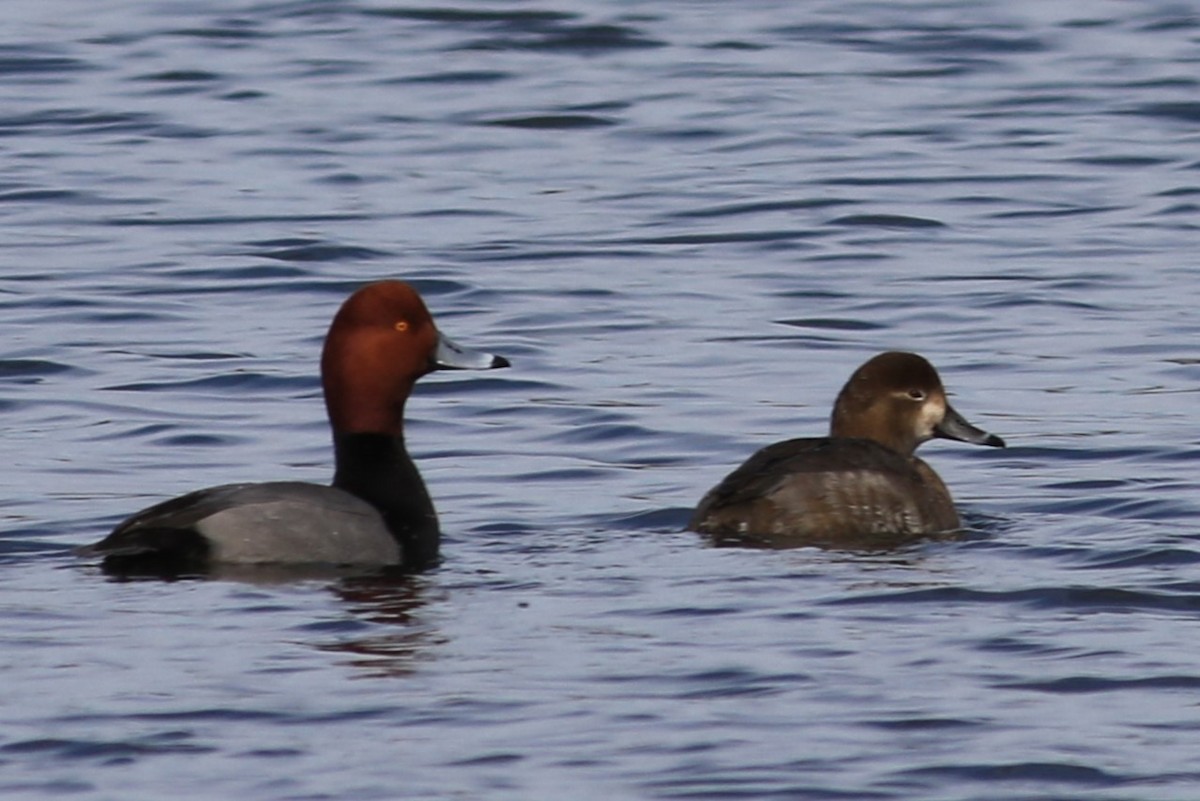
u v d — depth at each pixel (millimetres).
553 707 9430
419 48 30375
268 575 11547
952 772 8703
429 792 8539
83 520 13047
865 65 29406
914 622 10641
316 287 19531
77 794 8531
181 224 21641
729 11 33156
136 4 33469
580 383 16656
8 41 30453
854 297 19094
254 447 15039
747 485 12523
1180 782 8609
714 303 18969
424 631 10531
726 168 24016
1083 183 23250
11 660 10086
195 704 9469
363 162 24344
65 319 18406
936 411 13562
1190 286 19281
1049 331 17984
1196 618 10703
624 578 11547
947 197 22672
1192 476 14008
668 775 8695
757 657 10094
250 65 29250
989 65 29344
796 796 8492
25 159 24281
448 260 20328
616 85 28188
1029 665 9977
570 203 22547
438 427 15648
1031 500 13547
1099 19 32219
